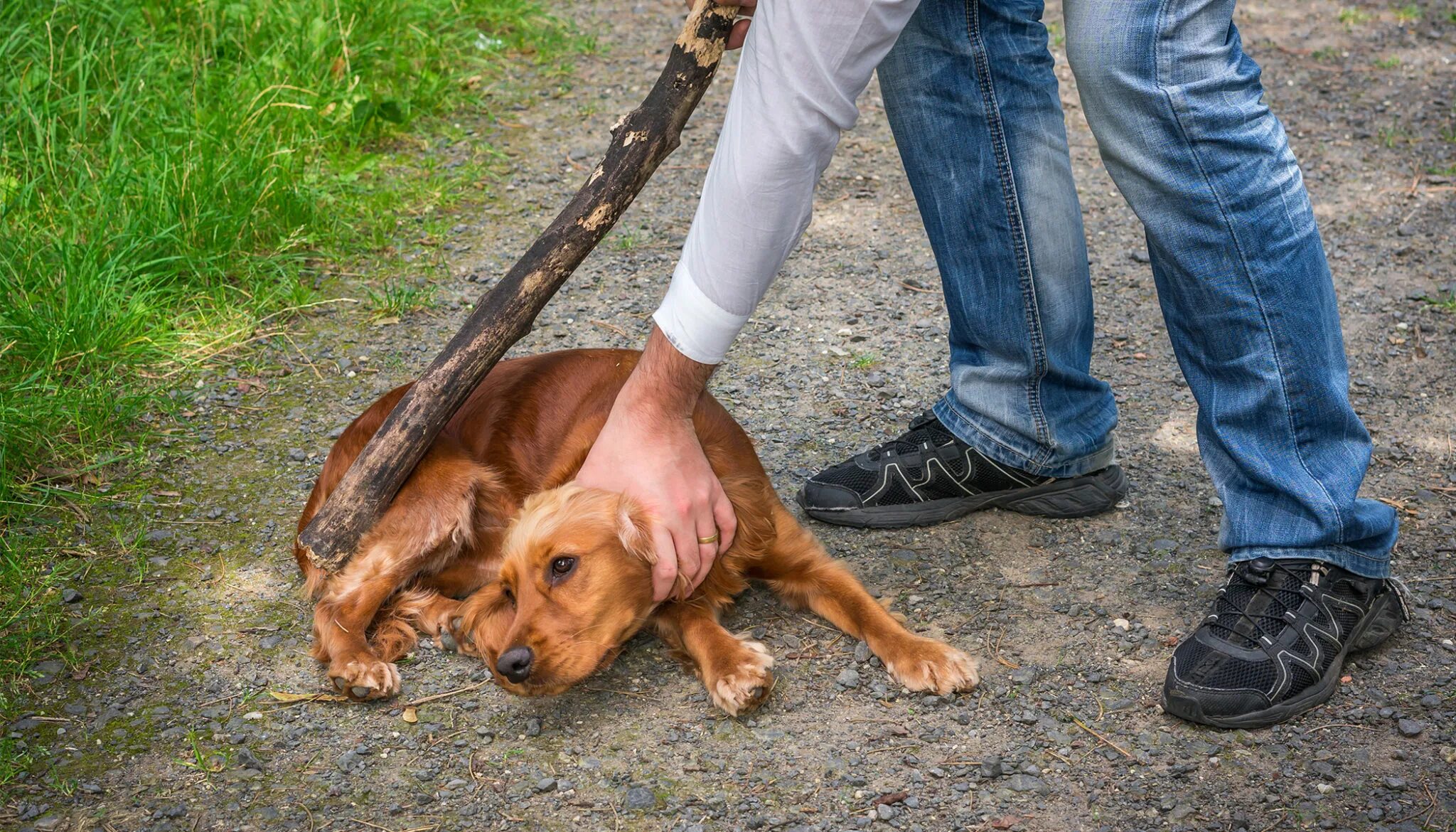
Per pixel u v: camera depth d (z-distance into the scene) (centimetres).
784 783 221
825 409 354
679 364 229
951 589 276
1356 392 352
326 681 251
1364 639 238
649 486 240
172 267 417
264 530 302
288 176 461
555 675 232
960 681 241
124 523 303
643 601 245
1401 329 387
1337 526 228
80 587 280
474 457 283
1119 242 464
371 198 483
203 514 308
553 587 237
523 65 632
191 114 490
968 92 257
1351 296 409
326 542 261
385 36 580
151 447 337
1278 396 226
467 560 283
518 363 296
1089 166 529
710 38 248
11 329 362
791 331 401
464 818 214
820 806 215
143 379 368
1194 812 209
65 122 477
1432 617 255
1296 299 221
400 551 267
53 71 500
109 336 374
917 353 385
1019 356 278
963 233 270
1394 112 565
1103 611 265
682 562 244
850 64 197
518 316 260
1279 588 232
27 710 241
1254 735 226
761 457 330
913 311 413
